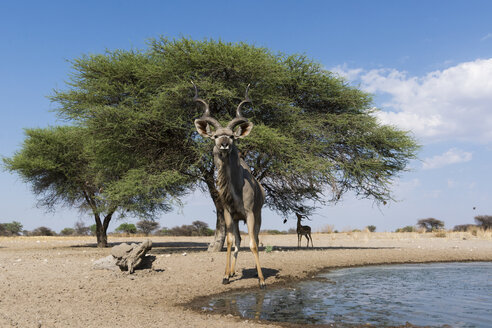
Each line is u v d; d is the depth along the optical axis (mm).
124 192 14852
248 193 7914
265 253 13703
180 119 14969
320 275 10266
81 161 23125
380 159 17688
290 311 6211
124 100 16219
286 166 15391
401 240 27359
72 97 17250
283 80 17031
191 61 15359
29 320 5180
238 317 5801
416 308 6418
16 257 13828
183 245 24359
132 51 17359
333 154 18141
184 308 6395
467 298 7250
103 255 14883
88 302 6508
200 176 15758
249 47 16109
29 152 22984
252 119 15789
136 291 7492
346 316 5895
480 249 17547
